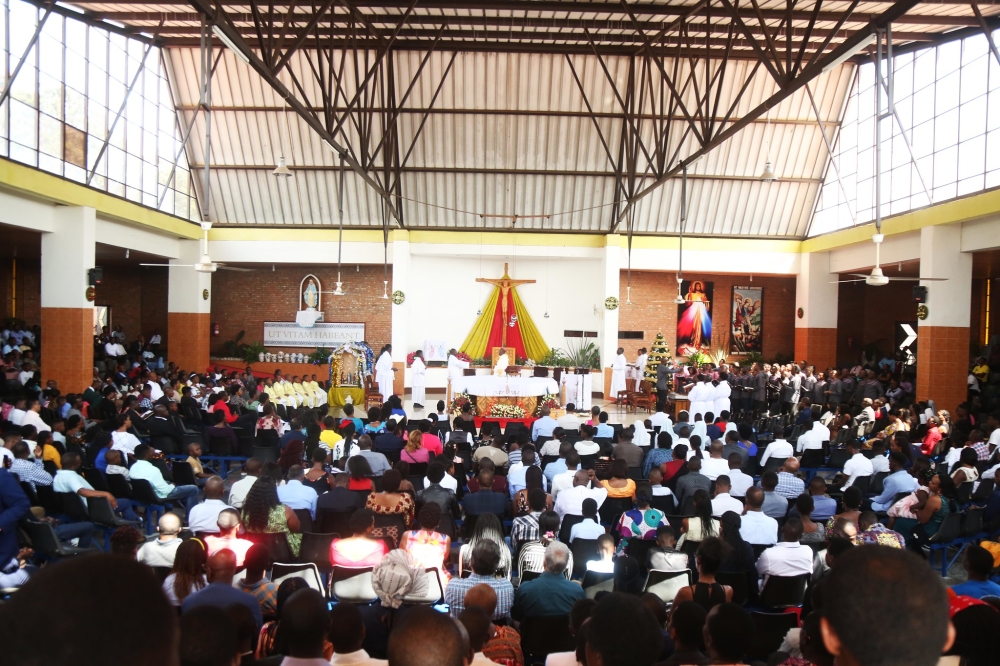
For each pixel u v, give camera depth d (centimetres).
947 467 1080
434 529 598
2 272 2245
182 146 1861
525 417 1770
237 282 2473
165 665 103
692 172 2231
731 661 341
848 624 139
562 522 777
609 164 2212
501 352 2352
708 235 2348
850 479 1030
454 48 1892
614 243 2294
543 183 2261
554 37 1791
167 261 2227
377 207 2295
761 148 2184
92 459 978
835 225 2191
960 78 1620
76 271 1589
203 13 907
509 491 904
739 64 1938
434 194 2275
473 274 2456
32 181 1413
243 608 373
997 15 1455
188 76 2019
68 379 1584
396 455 1068
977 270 2050
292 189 2266
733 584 591
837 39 1708
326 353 2416
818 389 1923
